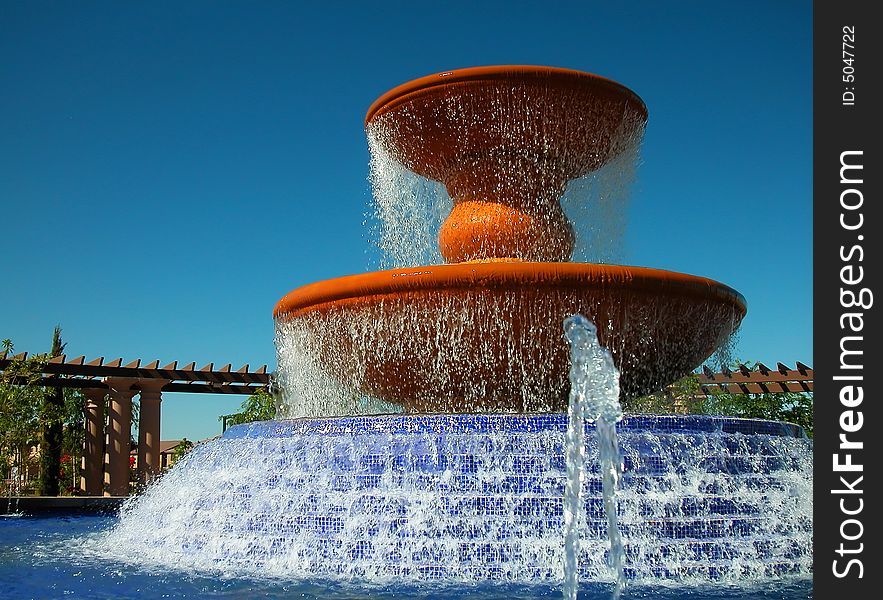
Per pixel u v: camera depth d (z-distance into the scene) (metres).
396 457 6.22
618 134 8.61
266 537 6.19
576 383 5.66
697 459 6.18
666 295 7.21
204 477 6.94
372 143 9.20
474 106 8.06
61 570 5.92
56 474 21.59
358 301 7.36
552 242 8.18
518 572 5.57
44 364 17.19
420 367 7.46
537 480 5.93
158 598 4.94
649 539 5.68
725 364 8.56
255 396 21.27
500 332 7.12
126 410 18.88
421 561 5.68
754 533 5.91
